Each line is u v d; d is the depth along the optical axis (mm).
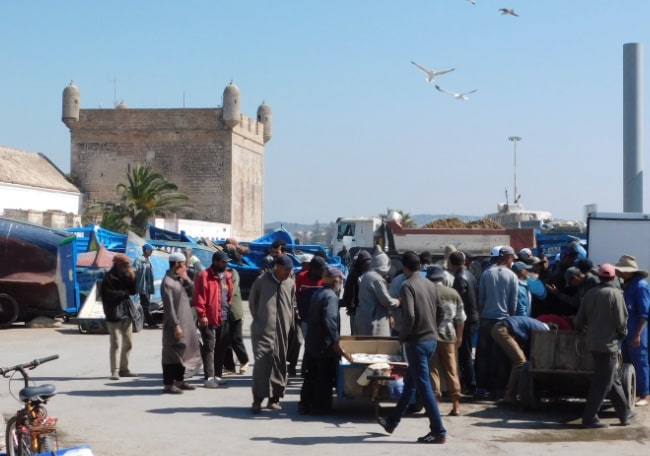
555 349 11625
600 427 10812
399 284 13000
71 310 22766
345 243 53250
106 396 12758
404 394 10086
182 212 82438
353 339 11914
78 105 83438
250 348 18984
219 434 10281
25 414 7449
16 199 63812
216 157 82062
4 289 22484
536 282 13758
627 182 18984
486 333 12742
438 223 30531
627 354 12422
